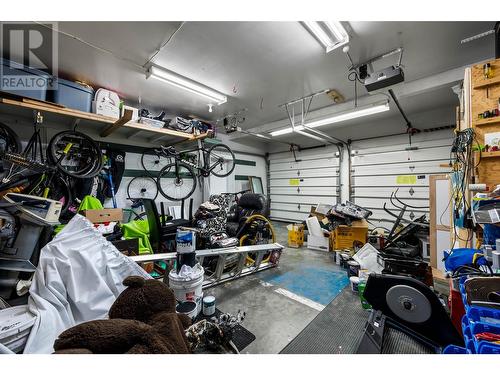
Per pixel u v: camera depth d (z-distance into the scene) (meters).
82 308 1.21
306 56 2.57
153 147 4.62
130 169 4.29
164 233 3.06
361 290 2.06
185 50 2.43
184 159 4.48
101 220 2.73
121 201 4.12
